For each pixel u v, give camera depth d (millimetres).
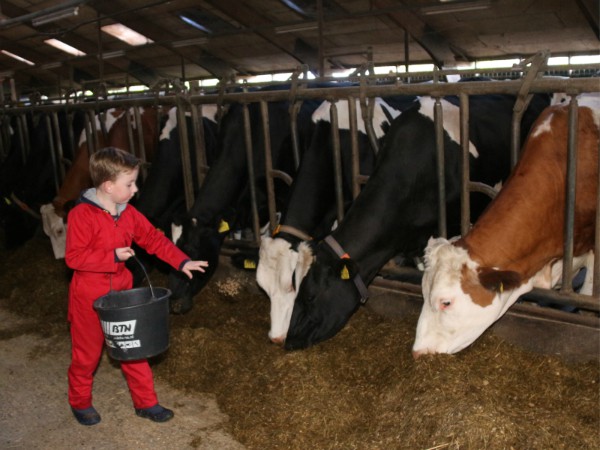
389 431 3014
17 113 8000
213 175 5254
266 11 11523
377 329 4121
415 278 4355
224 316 4930
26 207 7383
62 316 5332
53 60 17141
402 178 4129
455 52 11523
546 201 3387
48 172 7516
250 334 4457
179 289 4867
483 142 4539
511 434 2738
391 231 4117
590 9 8648
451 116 4430
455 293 3199
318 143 4703
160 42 13781
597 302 3457
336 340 4094
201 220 5031
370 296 4539
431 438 2803
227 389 3736
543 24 9742
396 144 4191
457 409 2869
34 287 6055
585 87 3240
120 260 2957
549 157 3461
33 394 3887
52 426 3455
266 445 3104
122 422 3457
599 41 9914
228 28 12727
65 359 4457
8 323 5344
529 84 3496
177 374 3982
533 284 3572
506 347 3676
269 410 3342
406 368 3457
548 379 3410
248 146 5125
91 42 15305
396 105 5215
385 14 10258
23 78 19266
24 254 7117
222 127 5426
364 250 4012
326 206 4668
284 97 4758
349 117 4480
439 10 9562
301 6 10805
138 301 3164
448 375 3174
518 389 3324
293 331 3893
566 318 3570
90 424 3424
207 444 3186
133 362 3359
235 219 5082
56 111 7156
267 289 4262
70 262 2951
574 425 2920
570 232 3457
